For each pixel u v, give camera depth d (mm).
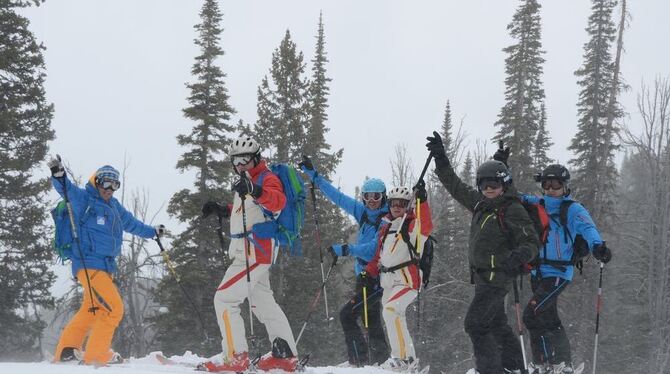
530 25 29953
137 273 28031
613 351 32719
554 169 6555
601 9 31594
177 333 24891
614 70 31062
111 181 6328
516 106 29703
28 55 22625
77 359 6223
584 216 6312
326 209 28250
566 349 6344
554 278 6371
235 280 5543
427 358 28719
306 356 6117
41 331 23234
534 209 5551
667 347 29625
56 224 6266
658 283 30516
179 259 24266
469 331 5348
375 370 6594
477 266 5371
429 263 7129
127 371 5113
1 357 22344
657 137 30203
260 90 29594
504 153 6594
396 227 7082
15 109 21844
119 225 6438
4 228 21734
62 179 6078
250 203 5547
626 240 34406
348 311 7793
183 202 24453
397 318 6848
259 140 29297
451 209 30219
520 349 5602
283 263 26766
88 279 6078
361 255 7527
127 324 28156
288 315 26578
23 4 22688
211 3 26047
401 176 27453
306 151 28922
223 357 5473
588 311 29500
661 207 29984
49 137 22719
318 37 30797
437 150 5953
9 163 21031
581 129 31703
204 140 24859
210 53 25734
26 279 22188
